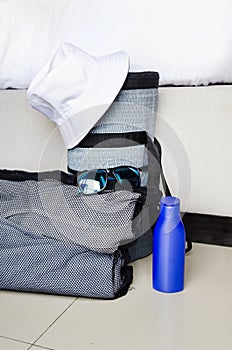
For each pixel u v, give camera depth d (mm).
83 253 1091
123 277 1107
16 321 982
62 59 1250
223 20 1256
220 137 1286
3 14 1457
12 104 1439
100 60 1252
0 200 1238
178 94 1290
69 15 1396
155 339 917
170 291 1093
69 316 1000
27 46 1416
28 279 1068
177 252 1082
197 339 918
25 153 1466
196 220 1383
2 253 1094
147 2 1326
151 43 1298
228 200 1319
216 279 1158
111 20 1346
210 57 1252
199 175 1326
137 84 1227
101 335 932
